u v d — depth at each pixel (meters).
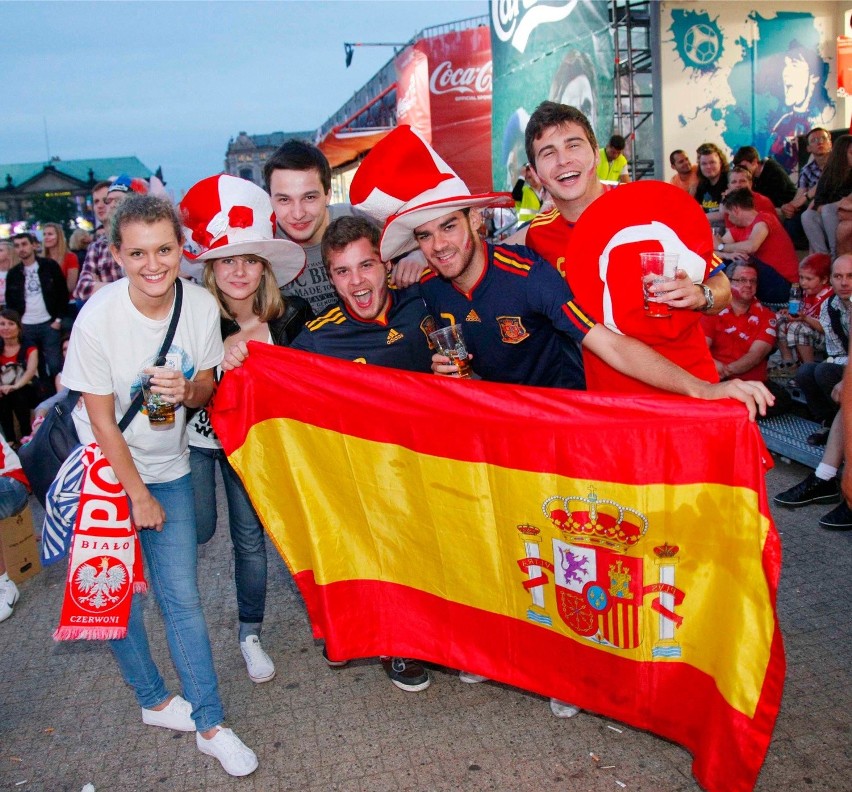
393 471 2.93
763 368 5.95
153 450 2.82
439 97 17.89
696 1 8.88
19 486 4.50
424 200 2.91
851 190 6.42
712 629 2.46
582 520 2.60
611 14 9.75
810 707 2.96
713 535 2.41
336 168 24.56
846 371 2.16
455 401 2.71
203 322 2.83
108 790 2.86
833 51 9.29
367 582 3.10
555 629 2.78
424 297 3.19
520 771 2.79
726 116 9.20
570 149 3.15
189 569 2.91
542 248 3.49
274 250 3.12
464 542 2.87
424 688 3.28
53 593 4.55
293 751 2.99
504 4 12.10
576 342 2.93
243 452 3.05
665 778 2.70
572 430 2.53
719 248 6.98
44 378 8.62
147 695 3.10
